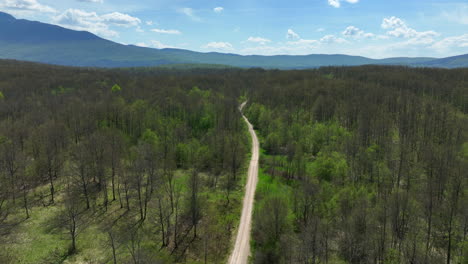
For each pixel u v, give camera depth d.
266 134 162.25
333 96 191.50
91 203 84.06
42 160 93.81
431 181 79.12
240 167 119.12
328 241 63.41
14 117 151.88
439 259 59.66
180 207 82.25
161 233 72.88
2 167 86.00
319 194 77.94
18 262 58.00
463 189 78.06
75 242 65.38
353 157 106.38
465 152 103.44
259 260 63.31
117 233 69.12
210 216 81.69
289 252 61.53
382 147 121.56
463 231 64.38
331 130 140.25
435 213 71.38
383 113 157.00
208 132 145.12
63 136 115.94
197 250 68.19
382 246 59.09
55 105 166.38
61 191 89.56
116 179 99.12
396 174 100.12
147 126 143.00
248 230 76.56
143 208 82.94
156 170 88.38
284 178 108.81
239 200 92.38
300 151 115.00
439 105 153.88
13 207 77.62
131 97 187.88
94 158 92.88
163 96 189.88
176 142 129.25
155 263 56.91
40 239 65.25
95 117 142.38
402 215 68.19
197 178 82.62
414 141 124.25
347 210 72.81
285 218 70.56
